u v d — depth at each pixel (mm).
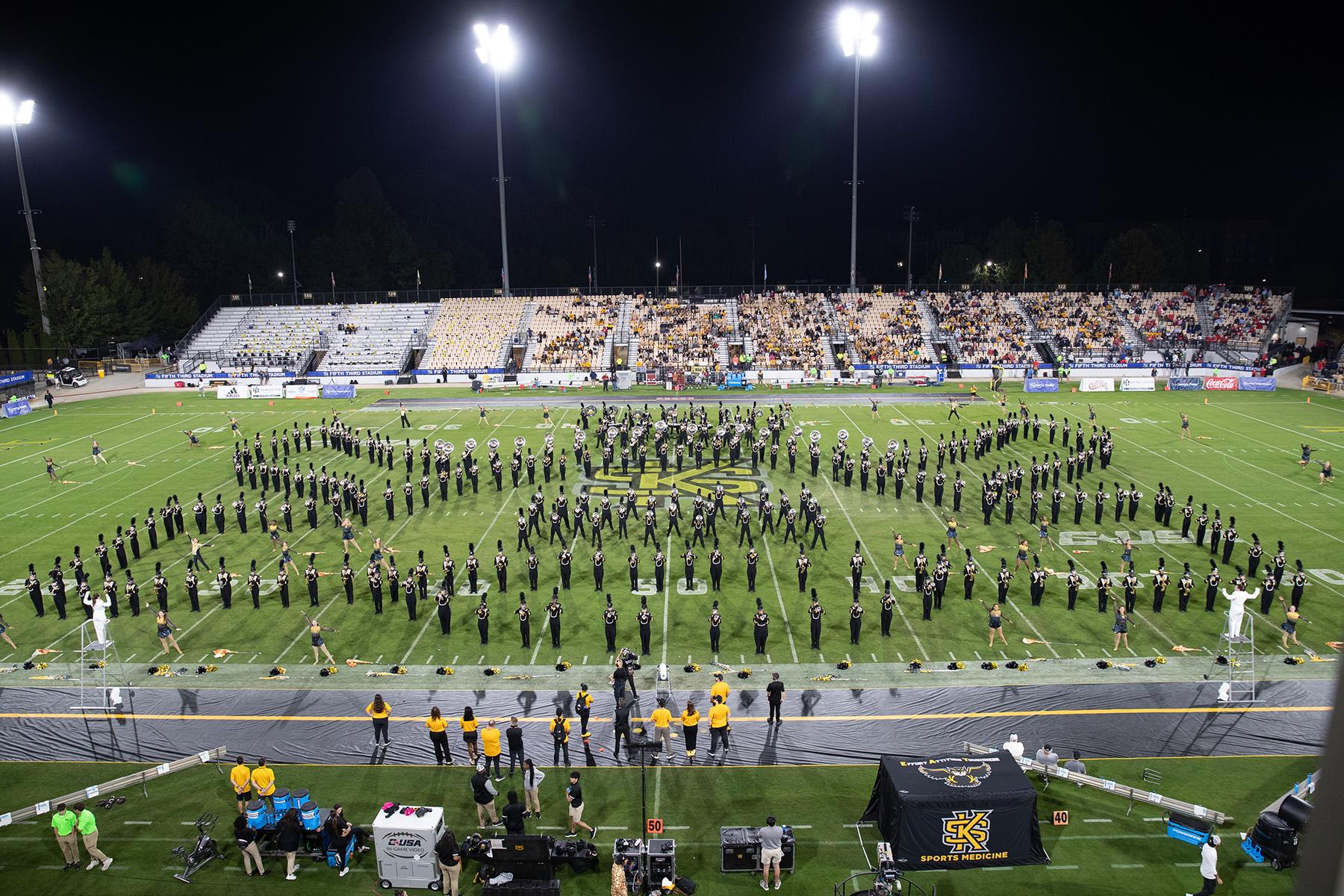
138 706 22297
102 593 27969
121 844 17172
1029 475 41531
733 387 67875
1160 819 17406
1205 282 104875
